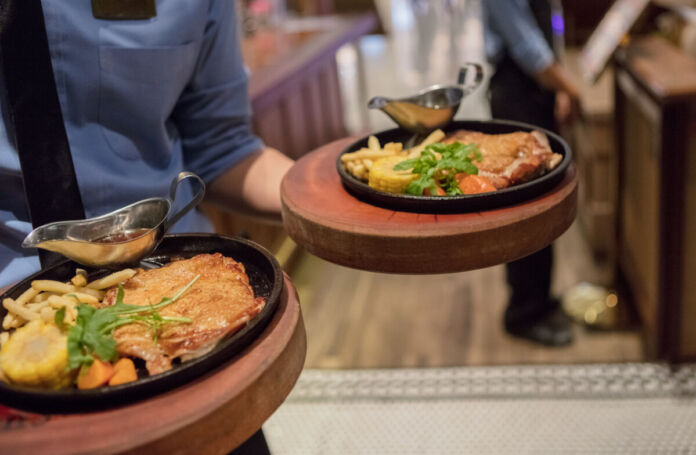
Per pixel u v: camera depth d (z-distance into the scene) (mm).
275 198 1215
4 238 1033
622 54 2666
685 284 2473
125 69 1037
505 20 2404
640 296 2828
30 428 696
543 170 1155
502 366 2719
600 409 2432
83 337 750
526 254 994
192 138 1257
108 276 899
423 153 1104
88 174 1045
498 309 3109
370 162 1159
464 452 2289
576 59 3896
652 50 2645
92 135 1058
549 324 2855
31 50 967
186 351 771
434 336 2965
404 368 2768
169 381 722
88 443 674
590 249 3541
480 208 1004
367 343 2965
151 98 1078
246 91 1281
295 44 4039
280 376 775
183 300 851
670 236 2420
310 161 1255
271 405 766
